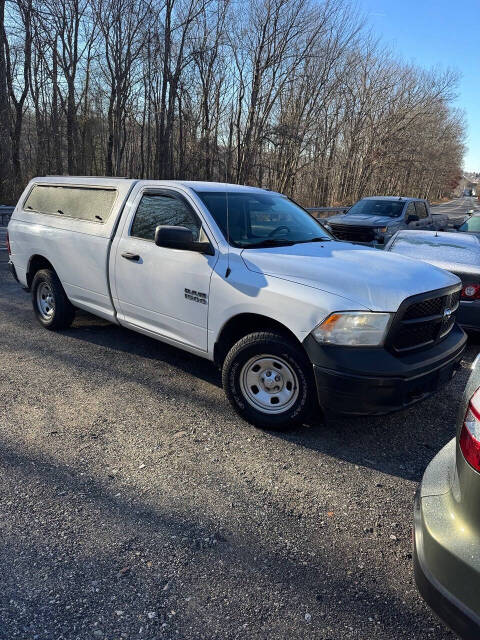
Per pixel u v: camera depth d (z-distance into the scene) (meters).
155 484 2.95
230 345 3.90
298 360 3.34
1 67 19.42
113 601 2.10
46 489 2.85
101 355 5.08
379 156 34.47
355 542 2.54
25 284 6.14
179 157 26.66
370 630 2.03
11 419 3.67
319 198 33.28
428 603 1.75
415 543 1.88
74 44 23.22
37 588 2.15
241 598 2.15
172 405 4.02
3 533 2.47
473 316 5.61
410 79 34.16
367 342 3.12
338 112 31.17
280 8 23.05
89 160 27.61
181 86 24.73
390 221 11.82
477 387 1.80
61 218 5.44
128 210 4.64
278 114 26.48
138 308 4.51
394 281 3.30
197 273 3.88
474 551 1.63
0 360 4.84
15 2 19.58
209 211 4.02
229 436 3.56
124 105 24.55
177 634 1.96
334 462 3.28
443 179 68.25
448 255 6.19
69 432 3.52
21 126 22.92
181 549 2.43
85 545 2.42
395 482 3.09
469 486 1.69
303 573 2.32
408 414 4.05
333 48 26.23
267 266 3.56
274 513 2.74
